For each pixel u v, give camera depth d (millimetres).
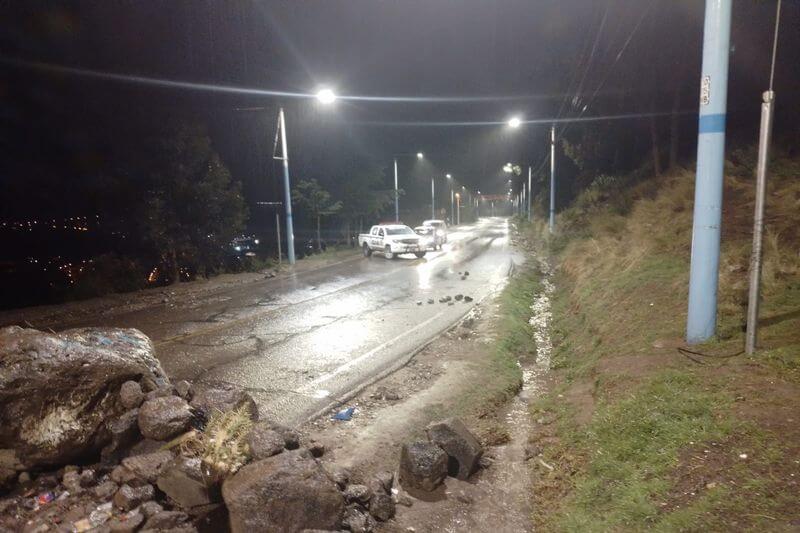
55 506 3881
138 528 3572
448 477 4574
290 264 23391
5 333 4500
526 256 24953
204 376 7527
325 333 10102
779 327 5809
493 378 7000
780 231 9398
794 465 3314
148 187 18453
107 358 4562
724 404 4262
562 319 10961
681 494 3324
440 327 10250
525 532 3775
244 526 3443
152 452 4285
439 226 35562
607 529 3240
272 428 4312
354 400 6410
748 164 14398
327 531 3383
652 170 23391
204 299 14734
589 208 27062
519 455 4941
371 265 22875
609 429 4461
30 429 4137
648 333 6875
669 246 11352
